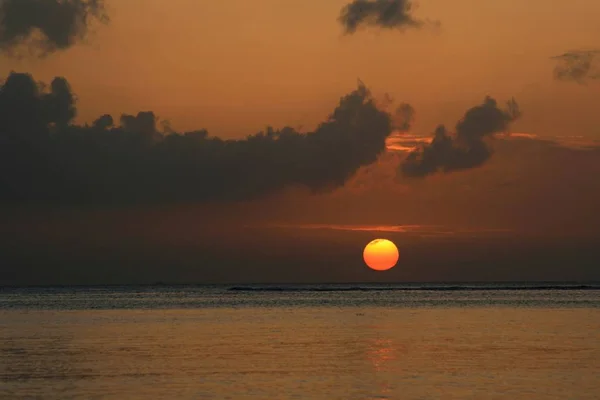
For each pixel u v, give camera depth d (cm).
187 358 7375
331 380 5950
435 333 10281
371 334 10162
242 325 12175
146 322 13175
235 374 6272
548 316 14525
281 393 5388
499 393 5369
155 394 5378
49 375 6272
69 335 10256
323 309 18262
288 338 9562
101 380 6003
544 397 5222
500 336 9762
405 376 6144
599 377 6075
